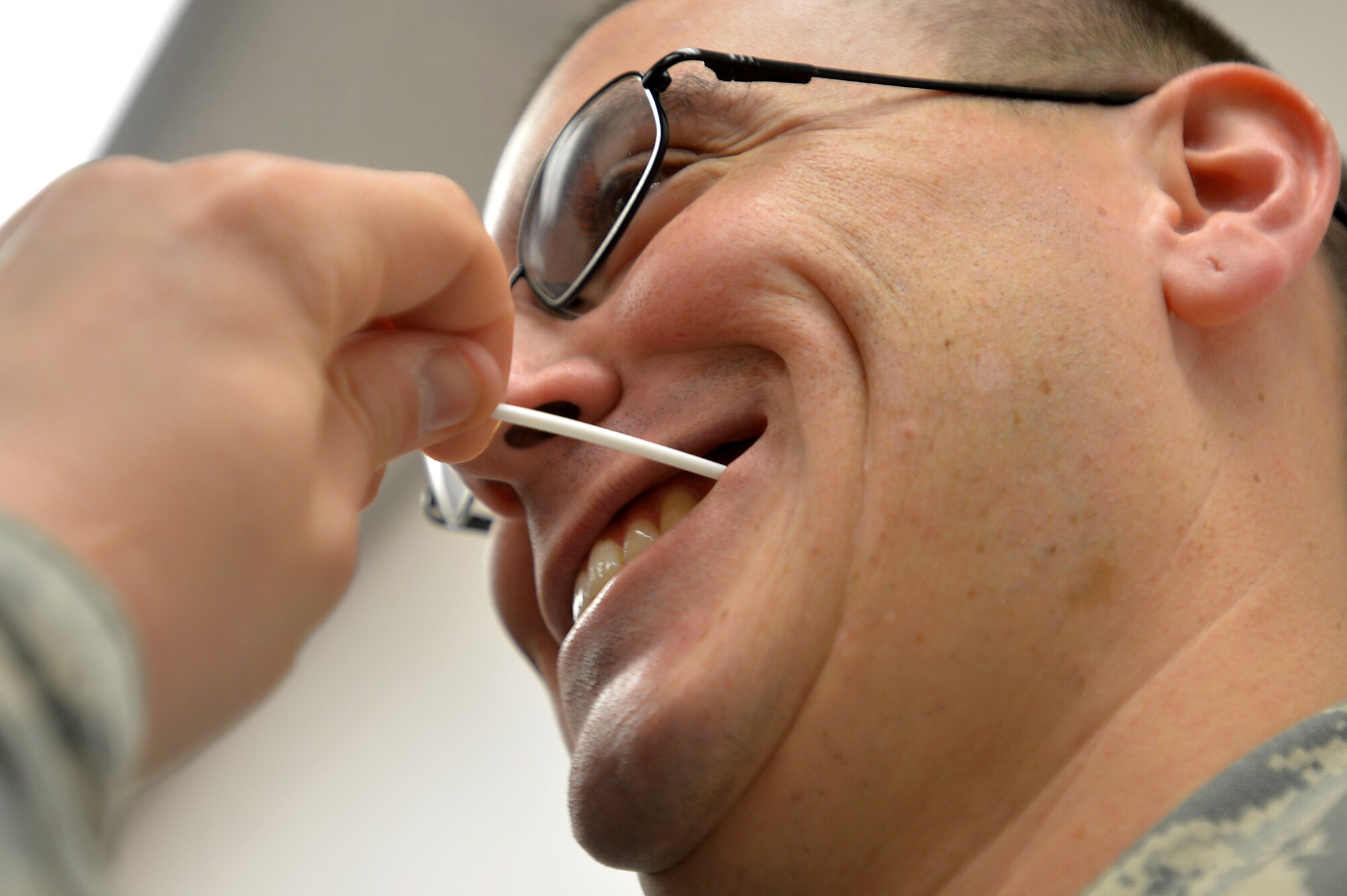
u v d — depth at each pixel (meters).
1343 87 0.69
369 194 0.43
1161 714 0.49
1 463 0.35
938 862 0.49
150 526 0.37
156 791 1.16
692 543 0.50
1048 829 0.49
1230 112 0.54
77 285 0.40
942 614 0.49
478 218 0.44
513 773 0.88
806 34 0.54
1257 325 0.52
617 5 0.64
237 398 0.40
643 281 0.52
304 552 0.42
